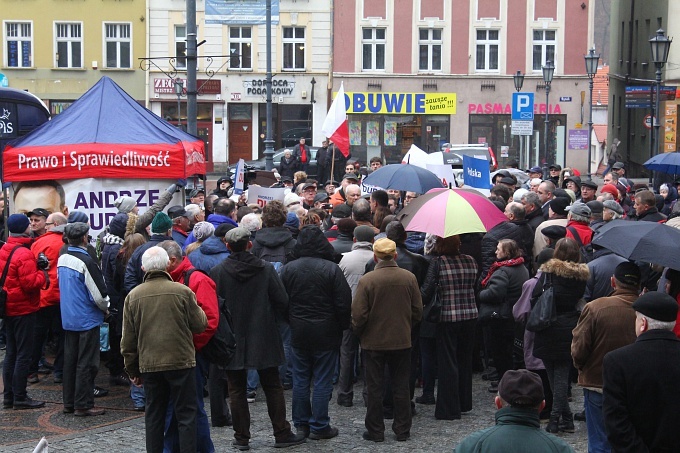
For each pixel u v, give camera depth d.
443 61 57.16
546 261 11.56
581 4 56.97
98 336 12.44
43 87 55.75
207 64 56.19
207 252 12.38
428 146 57.50
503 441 5.70
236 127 56.94
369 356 11.12
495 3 56.97
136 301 9.64
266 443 11.16
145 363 9.53
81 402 12.34
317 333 11.03
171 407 10.30
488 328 13.97
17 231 12.59
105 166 15.85
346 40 56.66
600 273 11.58
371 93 56.78
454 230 11.52
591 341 9.23
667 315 7.08
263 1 54.56
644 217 14.63
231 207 15.00
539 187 17.73
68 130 16.02
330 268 11.07
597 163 69.81
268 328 10.76
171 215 14.34
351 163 23.08
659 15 59.62
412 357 12.20
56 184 15.82
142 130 16.34
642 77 62.62
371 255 12.73
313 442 11.17
